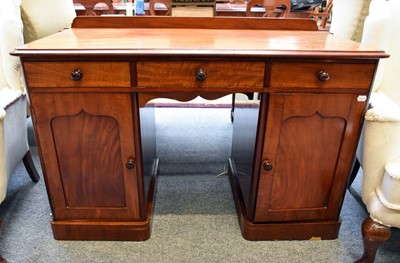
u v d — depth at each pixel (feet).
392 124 3.26
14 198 4.99
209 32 4.33
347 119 3.50
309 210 4.05
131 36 3.87
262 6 7.57
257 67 3.22
